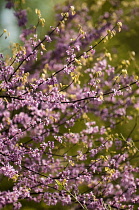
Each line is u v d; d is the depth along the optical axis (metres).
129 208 8.41
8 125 8.59
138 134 13.29
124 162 9.34
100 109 9.98
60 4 11.30
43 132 8.88
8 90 7.04
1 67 6.92
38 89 8.84
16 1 9.71
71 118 9.01
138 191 10.77
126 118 10.25
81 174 8.13
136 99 10.22
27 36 9.52
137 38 14.30
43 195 8.02
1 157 7.19
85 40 10.01
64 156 8.15
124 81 10.09
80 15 10.68
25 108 9.70
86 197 7.96
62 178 7.88
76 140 8.73
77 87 9.36
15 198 7.61
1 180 9.41
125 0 11.45
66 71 7.08
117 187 8.97
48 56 10.20
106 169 7.62
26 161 8.67
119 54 14.70
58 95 7.06
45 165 8.41
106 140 8.19
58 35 10.27
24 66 9.85
